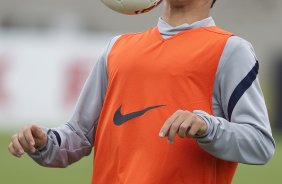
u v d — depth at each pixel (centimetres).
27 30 7681
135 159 1166
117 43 1248
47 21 7838
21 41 5150
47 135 1223
